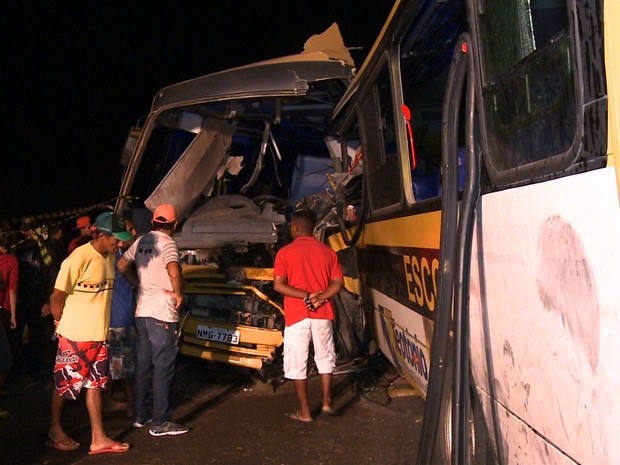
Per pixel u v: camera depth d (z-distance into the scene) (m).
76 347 5.29
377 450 5.25
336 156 9.37
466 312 3.11
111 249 5.30
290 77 7.75
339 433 5.66
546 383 2.43
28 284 8.02
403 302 4.81
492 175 2.87
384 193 5.38
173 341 5.81
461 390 3.12
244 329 7.18
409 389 6.63
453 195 3.23
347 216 7.09
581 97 2.12
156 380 5.77
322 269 6.00
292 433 5.72
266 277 7.28
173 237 8.38
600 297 2.03
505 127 2.73
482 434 3.30
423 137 4.84
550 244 2.34
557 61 2.30
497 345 2.90
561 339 2.29
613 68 1.94
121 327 6.25
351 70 7.77
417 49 4.50
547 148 2.38
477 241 3.07
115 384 7.41
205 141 8.66
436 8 3.89
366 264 6.30
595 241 2.05
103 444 5.39
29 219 8.23
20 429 6.13
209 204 8.75
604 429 2.04
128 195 9.11
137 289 5.94
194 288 7.48
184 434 5.81
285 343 6.04
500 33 2.77
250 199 8.95
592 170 2.06
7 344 6.23
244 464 5.10
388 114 5.18
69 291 5.26
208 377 7.59
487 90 2.91
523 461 2.76
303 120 9.32
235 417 6.23
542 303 2.42
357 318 7.43
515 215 2.63
